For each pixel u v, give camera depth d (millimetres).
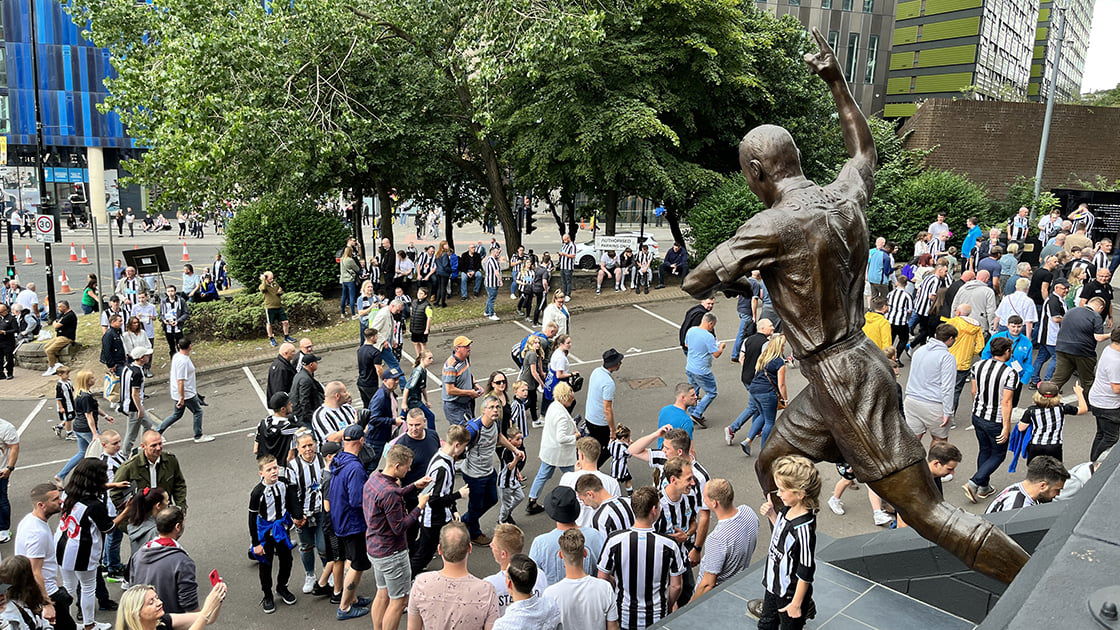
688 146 24234
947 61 53062
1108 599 1240
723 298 21812
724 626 5547
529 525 9555
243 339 18969
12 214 43438
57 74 50656
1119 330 9086
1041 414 8781
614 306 21125
